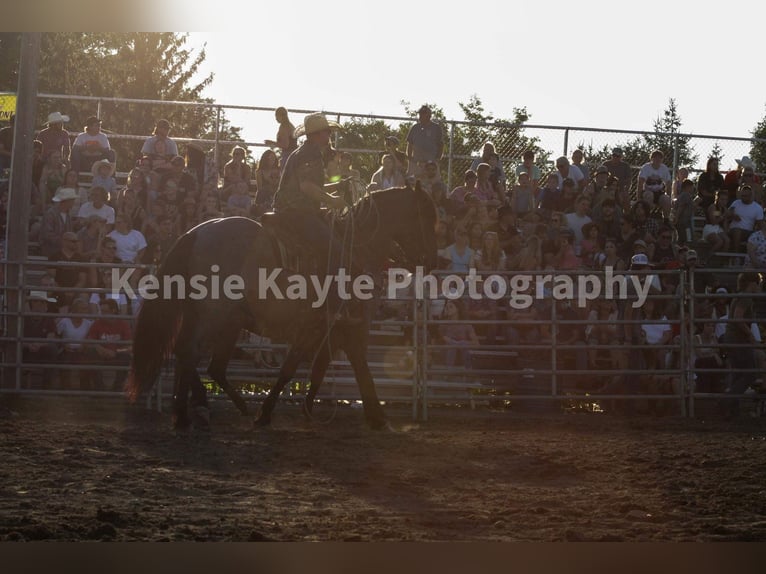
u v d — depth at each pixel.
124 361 19.56
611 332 20.53
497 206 24.70
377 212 15.41
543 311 20.77
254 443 13.84
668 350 20.59
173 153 26.11
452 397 19.00
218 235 14.80
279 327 15.17
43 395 19.31
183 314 14.85
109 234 22.31
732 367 20.27
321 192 14.70
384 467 12.00
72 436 13.80
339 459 12.55
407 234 15.57
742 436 16.47
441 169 28.08
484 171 25.09
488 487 10.84
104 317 18.64
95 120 26.14
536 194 27.20
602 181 26.47
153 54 71.50
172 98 71.88
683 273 19.75
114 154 26.44
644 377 20.81
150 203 23.58
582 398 19.27
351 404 19.98
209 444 13.55
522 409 20.83
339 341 15.88
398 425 17.47
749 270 19.75
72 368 18.50
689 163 29.44
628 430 17.06
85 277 20.53
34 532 7.86
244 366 20.53
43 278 20.59
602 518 9.23
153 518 8.64
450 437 15.18
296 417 17.86
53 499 9.37
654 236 25.11
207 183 25.02
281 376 15.63
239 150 25.20
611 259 22.70
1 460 11.43
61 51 65.12
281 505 9.49
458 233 21.98
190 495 9.89
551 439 15.22
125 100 26.75
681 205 27.62
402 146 37.09
